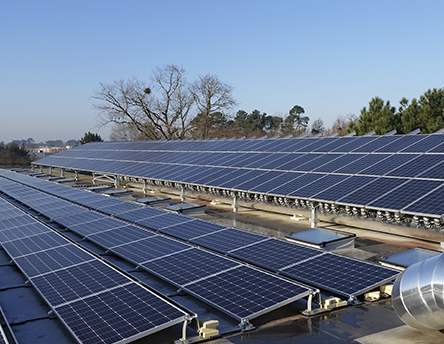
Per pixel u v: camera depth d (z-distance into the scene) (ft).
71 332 28.40
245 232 52.54
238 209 79.61
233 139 123.13
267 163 83.51
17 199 99.04
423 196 47.52
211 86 258.98
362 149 74.54
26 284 41.70
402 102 153.07
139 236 54.49
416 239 55.01
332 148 81.30
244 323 31.48
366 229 61.52
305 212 69.26
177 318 29.25
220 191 79.87
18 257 48.37
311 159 77.87
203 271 39.99
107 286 36.11
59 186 116.06
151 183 103.50
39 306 36.88
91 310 31.65
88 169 135.74
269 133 454.40
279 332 30.96
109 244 52.60
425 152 61.98
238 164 88.89
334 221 66.03
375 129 142.20
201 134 264.31
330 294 37.17
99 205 81.10
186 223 60.18
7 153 300.81
